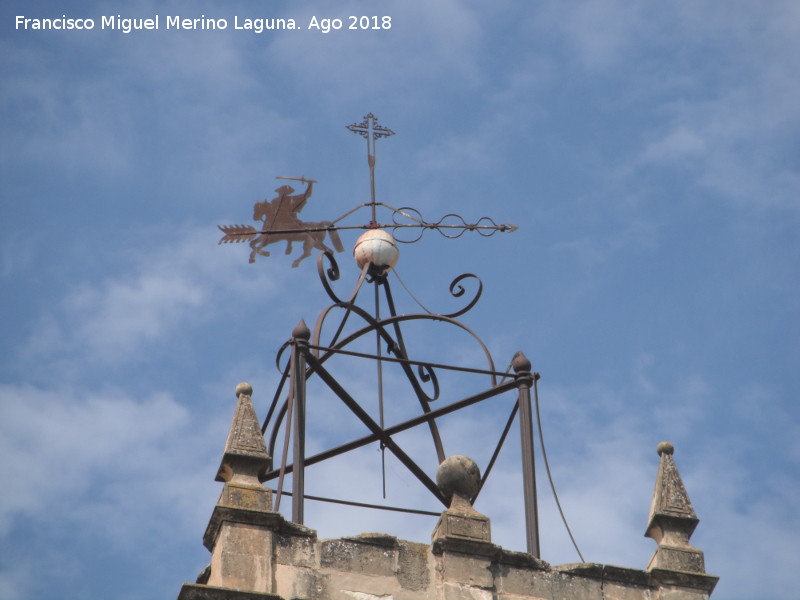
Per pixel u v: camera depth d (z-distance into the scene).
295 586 74.19
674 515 80.25
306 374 89.50
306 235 94.94
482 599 75.88
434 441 94.69
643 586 78.69
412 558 76.50
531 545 83.06
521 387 89.00
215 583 73.69
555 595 77.25
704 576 78.81
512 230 94.94
